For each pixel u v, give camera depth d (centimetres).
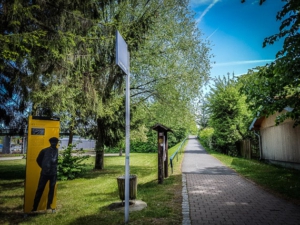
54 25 722
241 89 786
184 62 1347
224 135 2117
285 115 722
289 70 566
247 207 552
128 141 461
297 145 1164
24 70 691
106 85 999
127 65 468
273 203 584
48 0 680
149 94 1388
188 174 1064
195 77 1305
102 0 875
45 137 573
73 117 909
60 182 991
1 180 1068
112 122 1126
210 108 2214
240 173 1081
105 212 529
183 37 1319
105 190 789
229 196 659
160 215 488
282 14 541
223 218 478
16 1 539
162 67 1273
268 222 453
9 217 536
